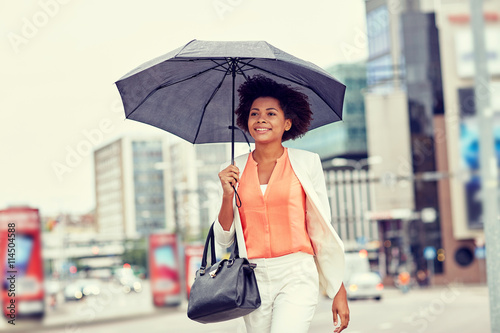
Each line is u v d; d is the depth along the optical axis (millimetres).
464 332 15906
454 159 54594
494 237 6355
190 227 79250
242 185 3629
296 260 3527
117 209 148000
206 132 4176
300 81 3891
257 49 3414
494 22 52281
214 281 3496
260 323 3576
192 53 3406
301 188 3586
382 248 58969
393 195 56719
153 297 38375
